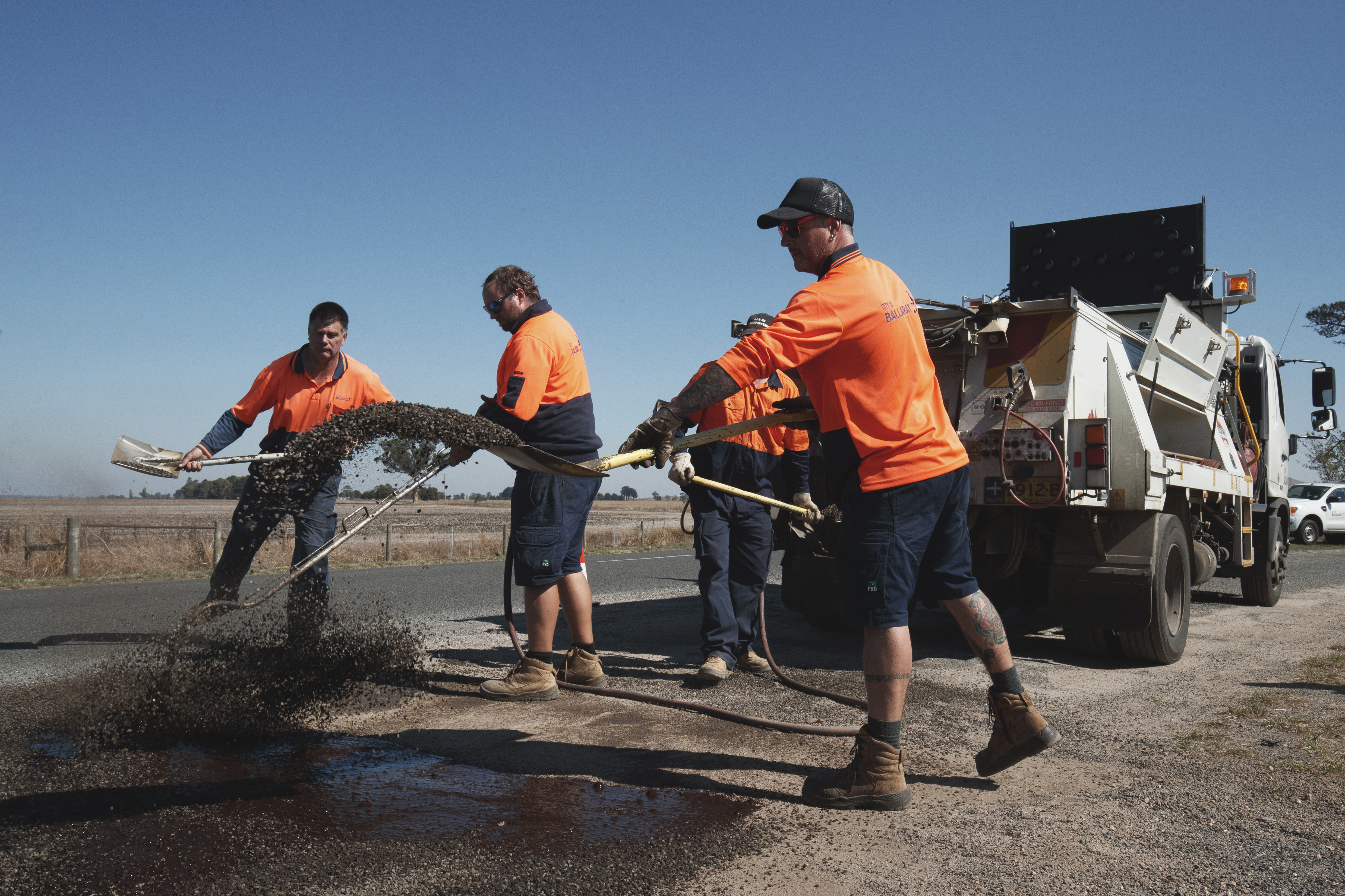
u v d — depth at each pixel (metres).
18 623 5.88
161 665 3.16
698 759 3.10
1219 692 4.42
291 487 3.11
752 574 4.72
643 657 5.25
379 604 4.11
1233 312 7.99
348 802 2.57
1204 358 6.75
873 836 2.40
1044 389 5.11
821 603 6.09
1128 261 8.23
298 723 3.36
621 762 3.05
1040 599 6.10
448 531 19.92
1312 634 6.62
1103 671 5.07
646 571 13.07
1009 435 5.11
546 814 2.52
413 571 12.32
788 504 4.68
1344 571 13.18
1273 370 9.20
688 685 4.42
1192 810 2.63
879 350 2.62
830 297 2.60
